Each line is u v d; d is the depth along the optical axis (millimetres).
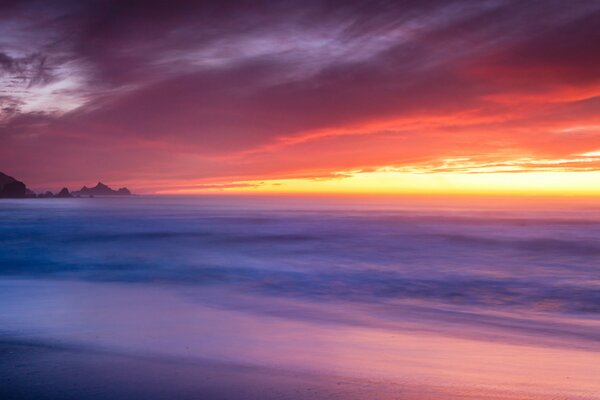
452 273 20109
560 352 7398
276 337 8148
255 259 24312
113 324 9133
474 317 11289
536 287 16984
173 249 28344
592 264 22875
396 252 27328
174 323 9367
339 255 26031
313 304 13164
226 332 8523
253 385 5332
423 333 8945
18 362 6250
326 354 6910
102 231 38906
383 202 153375
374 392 5113
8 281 17391
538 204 127062
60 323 9188
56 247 28797
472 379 5660
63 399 4879
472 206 108562
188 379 5555
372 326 9672
